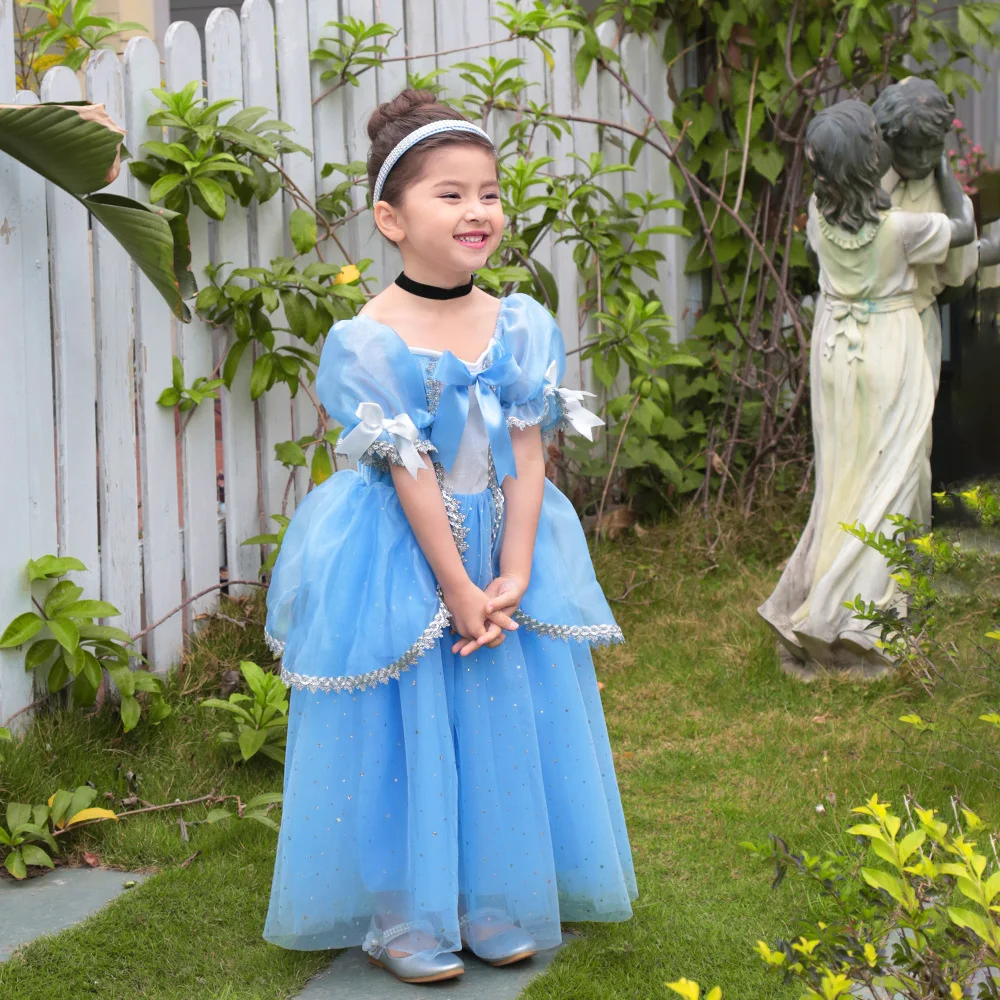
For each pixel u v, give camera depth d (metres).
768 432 5.30
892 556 3.18
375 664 2.36
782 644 4.02
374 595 2.40
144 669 3.83
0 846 2.94
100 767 3.32
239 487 4.13
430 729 2.37
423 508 2.37
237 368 4.05
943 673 3.35
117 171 3.21
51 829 3.01
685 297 5.76
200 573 4.01
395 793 2.43
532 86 5.06
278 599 2.61
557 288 5.09
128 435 3.73
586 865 2.49
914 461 3.71
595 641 2.57
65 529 3.56
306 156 4.27
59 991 2.38
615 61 5.28
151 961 2.49
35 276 3.41
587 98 5.28
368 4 4.44
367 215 4.46
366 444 2.35
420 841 2.35
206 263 3.97
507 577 2.46
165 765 3.36
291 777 2.46
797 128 5.47
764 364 5.45
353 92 4.43
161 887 2.77
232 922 2.64
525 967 2.46
